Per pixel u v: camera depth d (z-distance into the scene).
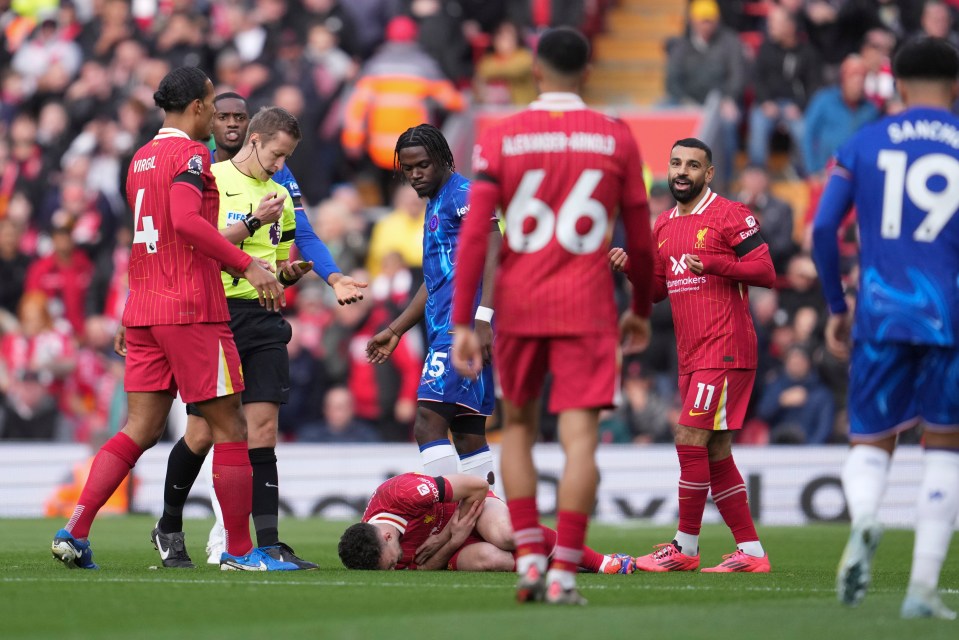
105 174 62.56
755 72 64.00
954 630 16.31
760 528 44.31
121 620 17.12
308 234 27.50
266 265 24.22
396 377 53.09
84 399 56.47
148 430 24.50
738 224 26.55
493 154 18.27
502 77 65.69
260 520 25.19
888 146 18.31
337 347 53.66
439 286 27.02
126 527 41.19
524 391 18.70
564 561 18.48
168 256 23.47
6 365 56.72
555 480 48.91
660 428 51.28
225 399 23.94
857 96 61.22
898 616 17.69
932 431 18.25
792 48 64.25
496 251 25.23
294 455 50.06
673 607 18.69
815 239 18.67
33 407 55.59
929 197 18.08
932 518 17.84
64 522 43.75
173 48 65.38
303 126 61.75
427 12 65.38
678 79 63.16
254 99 61.84
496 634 15.64
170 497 25.62
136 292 23.84
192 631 16.11
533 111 18.48
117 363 51.41
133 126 63.06
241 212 25.95
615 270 25.56
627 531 41.72
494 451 49.62
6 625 16.67
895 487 48.03
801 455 48.72
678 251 26.98
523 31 67.44
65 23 71.94
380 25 67.38
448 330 26.89
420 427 27.09
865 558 17.48
